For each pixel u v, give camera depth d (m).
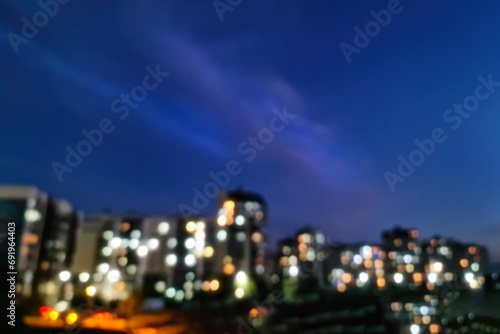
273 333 24.38
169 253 65.44
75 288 63.84
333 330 26.39
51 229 60.97
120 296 58.06
